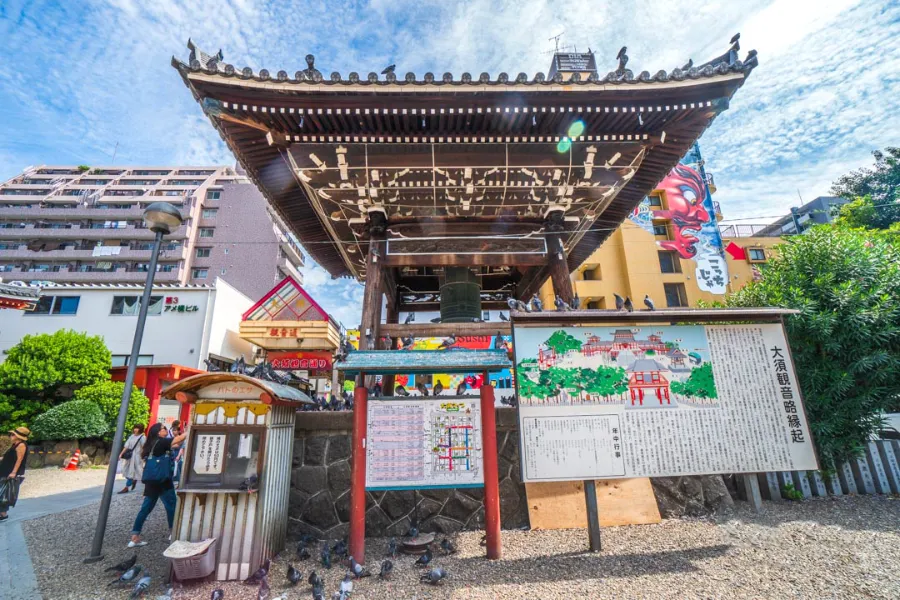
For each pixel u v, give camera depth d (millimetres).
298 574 5355
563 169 9047
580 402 6398
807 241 10008
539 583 5207
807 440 6465
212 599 4824
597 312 6535
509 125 8344
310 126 8242
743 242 33594
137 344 7109
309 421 7426
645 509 7414
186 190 52688
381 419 6410
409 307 15086
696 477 7863
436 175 8984
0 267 49281
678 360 6660
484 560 5961
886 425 9000
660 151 9492
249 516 5695
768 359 6758
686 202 32969
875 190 30031
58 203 52406
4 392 17031
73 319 23453
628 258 31875
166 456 7168
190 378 5730
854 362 8539
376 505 7234
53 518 8617
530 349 6582
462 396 6566
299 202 10648
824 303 9062
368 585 5277
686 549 6117
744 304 10867
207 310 23875
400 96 7641
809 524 6867
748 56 7641
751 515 7426
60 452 16094
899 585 4836
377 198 9469
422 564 5832
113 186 53875
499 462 7641
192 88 7512
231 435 5973
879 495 8367
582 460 6195
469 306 10648
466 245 9969
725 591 4867
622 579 5242
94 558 6172
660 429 6363
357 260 12617
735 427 6426
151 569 5891
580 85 7664
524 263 9961
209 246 50969
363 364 6312
